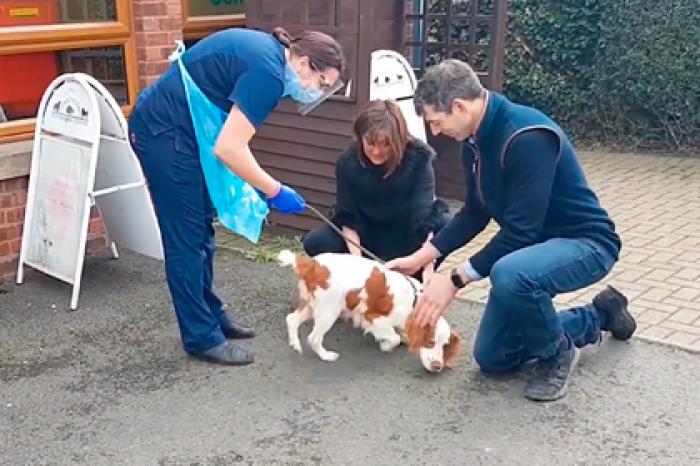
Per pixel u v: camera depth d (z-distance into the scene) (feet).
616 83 25.75
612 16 25.22
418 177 12.28
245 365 11.39
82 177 13.30
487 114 9.61
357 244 12.19
